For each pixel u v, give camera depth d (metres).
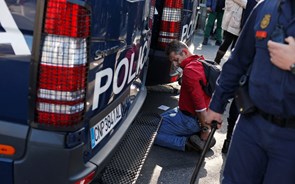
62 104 1.68
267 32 1.62
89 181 1.91
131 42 2.52
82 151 1.82
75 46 1.63
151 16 3.27
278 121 1.63
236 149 1.85
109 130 2.26
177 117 3.44
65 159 1.72
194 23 5.35
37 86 1.66
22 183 1.75
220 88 1.96
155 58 3.95
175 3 3.84
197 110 3.19
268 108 1.64
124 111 2.62
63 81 1.65
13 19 1.62
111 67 2.15
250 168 1.82
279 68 1.57
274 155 1.69
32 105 1.68
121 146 2.78
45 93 1.67
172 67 4.04
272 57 1.56
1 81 1.68
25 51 1.63
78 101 1.72
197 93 3.14
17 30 1.63
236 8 5.34
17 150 1.71
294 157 1.65
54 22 1.59
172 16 3.87
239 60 1.87
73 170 1.77
